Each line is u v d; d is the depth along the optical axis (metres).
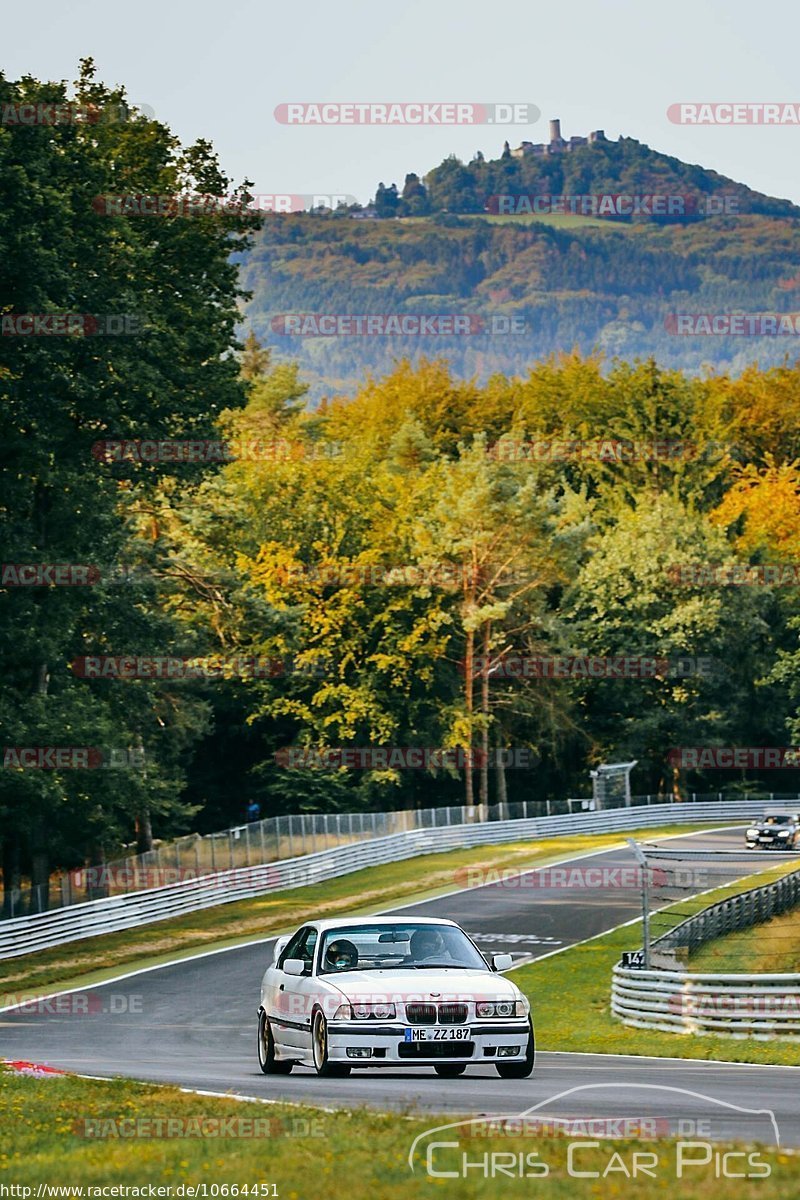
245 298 163.75
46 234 135.00
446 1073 58.44
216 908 171.75
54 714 151.25
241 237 162.88
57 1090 54.16
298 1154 36.78
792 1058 73.25
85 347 140.25
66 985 123.50
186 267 160.75
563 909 164.38
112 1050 81.62
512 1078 55.75
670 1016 94.50
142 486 163.75
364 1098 49.47
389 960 57.38
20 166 131.50
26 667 160.12
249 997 111.62
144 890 161.25
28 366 135.62
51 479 145.00
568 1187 31.47
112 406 141.75
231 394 156.38
